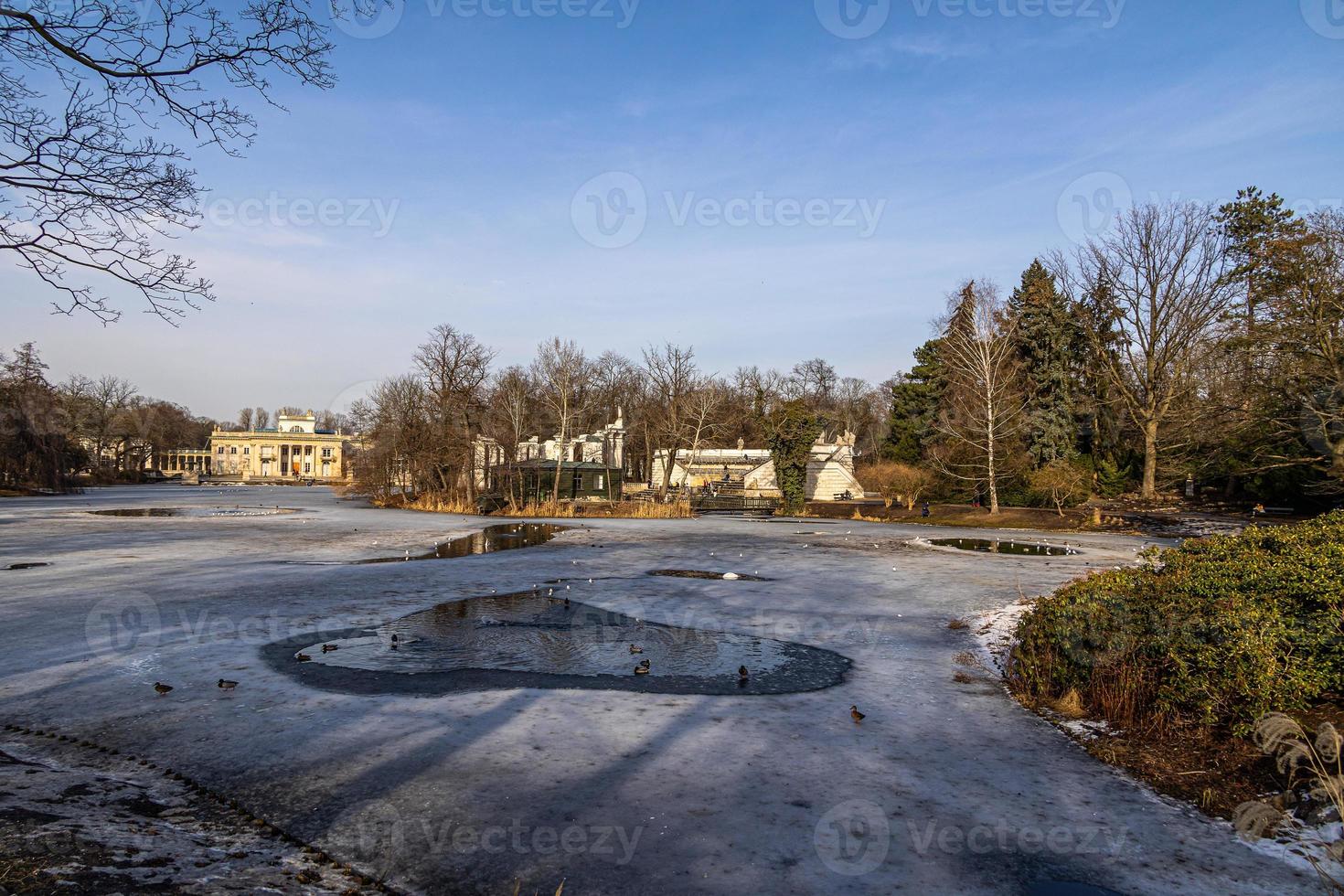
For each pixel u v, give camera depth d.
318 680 8.55
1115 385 44.38
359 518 36.47
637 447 76.38
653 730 7.02
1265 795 5.55
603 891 4.23
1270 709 6.17
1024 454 44.28
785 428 46.44
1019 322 46.03
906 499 45.53
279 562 18.95
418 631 11.28
